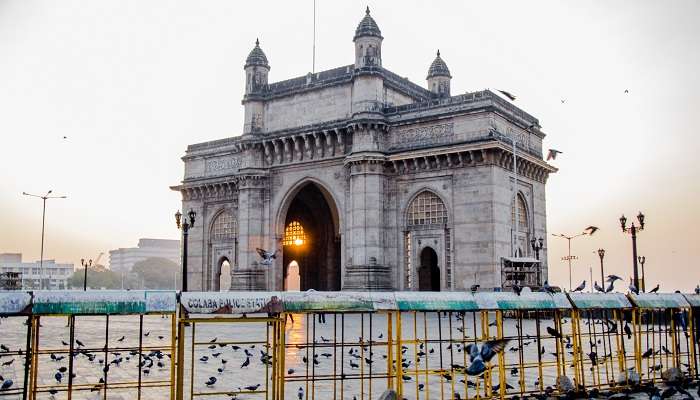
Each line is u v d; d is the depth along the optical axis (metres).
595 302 18.02
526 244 60.69
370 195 58.44
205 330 39.06
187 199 78.06
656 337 35.53
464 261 54.59
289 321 45.44
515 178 53.19
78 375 21.27
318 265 76.81
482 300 16.03
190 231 77.31
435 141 57.12
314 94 64.44
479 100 55.22
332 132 61.94
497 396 16.89
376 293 15.13
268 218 66.81
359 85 60.19
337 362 24.67
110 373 21.72
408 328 39.06
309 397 17.48
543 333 35.75
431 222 57.28
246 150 67.69
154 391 18.56
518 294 16.81
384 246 58.75
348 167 60.78
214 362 24.80
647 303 18.98
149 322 48.44
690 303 20.00
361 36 60.94
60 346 29.89
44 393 18.09
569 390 17.53
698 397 17.05
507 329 38.09
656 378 19.89
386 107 60.91
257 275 65.75
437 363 24.08
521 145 59.47
